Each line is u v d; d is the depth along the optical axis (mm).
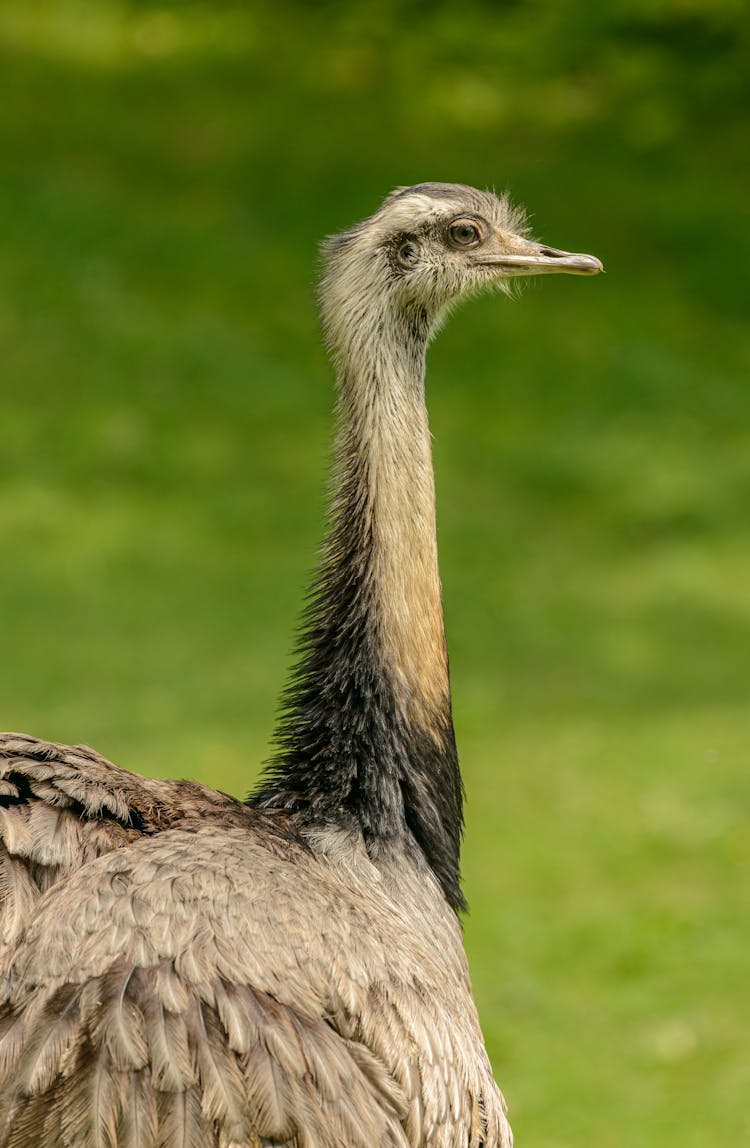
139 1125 6707
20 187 37469
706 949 16422
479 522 28578
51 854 7684
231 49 45531
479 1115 8148
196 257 36156
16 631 24031
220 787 19297
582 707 22500
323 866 8492
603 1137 13594
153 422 30922
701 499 29750
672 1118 13867
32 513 27766
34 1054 6871
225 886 7508
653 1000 15648
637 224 39000
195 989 7070
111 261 35625
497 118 42875
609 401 33125
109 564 26375
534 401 32969
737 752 20859
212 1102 6797
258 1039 7020
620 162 41406
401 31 46469
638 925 16844
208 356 32969
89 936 7188
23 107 41406
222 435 30859
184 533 27578
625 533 28656
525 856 18297
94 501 28375
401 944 8086
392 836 8953
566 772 20359
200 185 39000
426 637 9336
